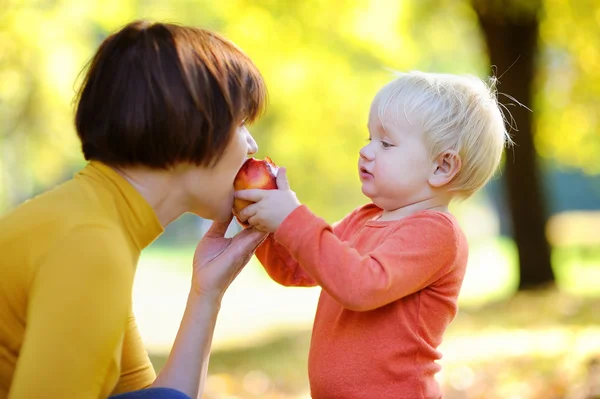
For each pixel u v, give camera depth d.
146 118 1.92
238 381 7.02
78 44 10.05
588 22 9.57
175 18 9.41
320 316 2.46
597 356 5.59
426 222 2.35
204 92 1.96
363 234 2.49
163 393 2.06
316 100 11.24
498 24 10.13
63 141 11.11
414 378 2.29
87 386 1.78
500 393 5.52
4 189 13.35
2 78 9.49
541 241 10.84
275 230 2.22
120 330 1.84
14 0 9.09
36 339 1.75
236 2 9.24
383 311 2.33
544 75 11.11
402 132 2.47
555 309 9.06
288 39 9.68
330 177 13.94
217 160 2.04
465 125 2.48
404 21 10.37
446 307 2.37
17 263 1.83
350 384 2.31
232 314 12.53
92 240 1.82
